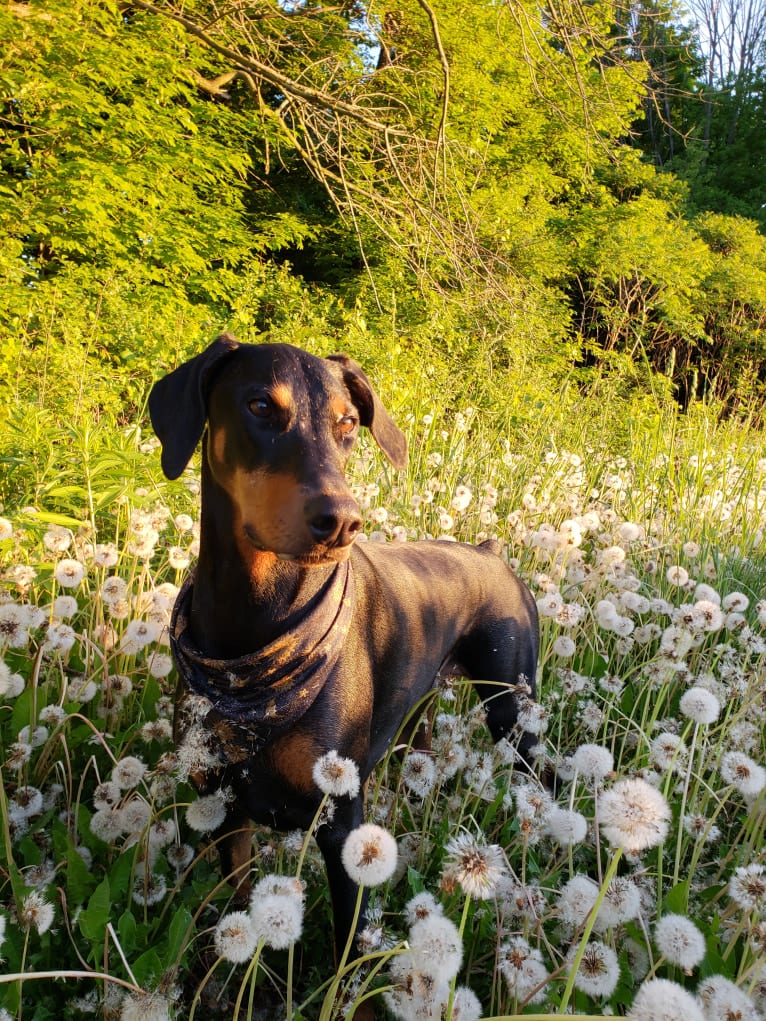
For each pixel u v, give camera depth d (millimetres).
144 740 965
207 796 731
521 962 597
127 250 3449
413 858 872
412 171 2756
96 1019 667
